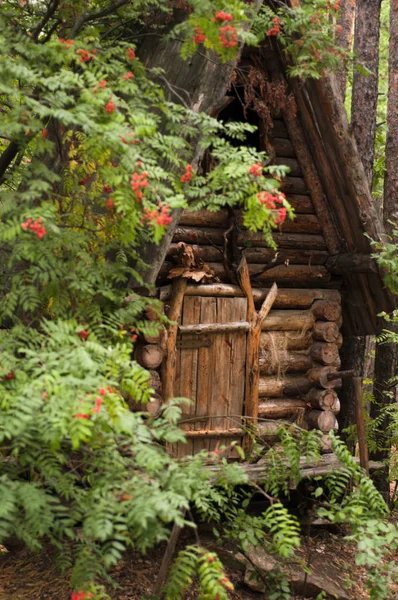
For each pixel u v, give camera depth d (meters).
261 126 8.27
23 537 4.21
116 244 5.79
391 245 7.82
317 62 6.92
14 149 6.23
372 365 12.74
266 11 6.36
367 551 5.45
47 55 4.89
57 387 3.83
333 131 7.82
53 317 5.73
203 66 6.39
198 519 7.87
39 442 4.51
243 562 7.09
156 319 7.23
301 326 8.36
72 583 4.45
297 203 8.41
